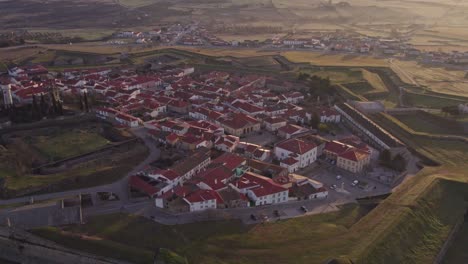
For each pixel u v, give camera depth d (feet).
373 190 634.02
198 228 510.58
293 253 472.85
